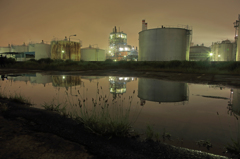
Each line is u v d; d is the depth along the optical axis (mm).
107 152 2600
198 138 3109
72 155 2461
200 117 4352
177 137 3160
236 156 2498
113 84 11031
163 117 4352
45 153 2490
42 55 75875
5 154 2412
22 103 5988
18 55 78062
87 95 7285
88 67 31469
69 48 65812
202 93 8023
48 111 4891
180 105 5664
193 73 20016
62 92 8008
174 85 10703
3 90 8633
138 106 5496
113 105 5211
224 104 5852
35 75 18219
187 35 48406
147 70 25766
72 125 3803
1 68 31688
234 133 3305
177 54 46031
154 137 3199
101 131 3330
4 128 3480
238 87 9875
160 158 2447
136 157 2465
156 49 46844
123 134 3252
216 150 2682
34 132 3359
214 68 21906
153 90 8766
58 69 28078
